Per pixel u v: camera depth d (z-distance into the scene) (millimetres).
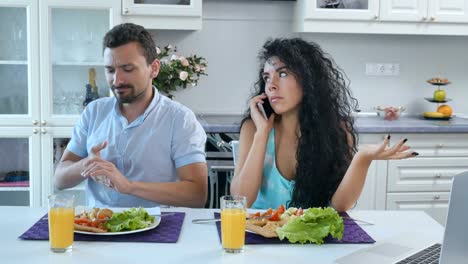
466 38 3877
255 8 3695
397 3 3438
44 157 3211
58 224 1345
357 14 3408
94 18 3242
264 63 1960
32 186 3215
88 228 1476
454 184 1128
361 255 1348
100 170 1778
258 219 1563
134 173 2057
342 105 2029
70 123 3209
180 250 1388
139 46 1972
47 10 3125
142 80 1993
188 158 2031
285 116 1944
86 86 3264
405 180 3318
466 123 3438
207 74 3633
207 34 3684
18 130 3176
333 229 1439
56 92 3240
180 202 1917
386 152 1708
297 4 3574
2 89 3201
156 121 2062
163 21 3283
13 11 3174
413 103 3881
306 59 1914
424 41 3844
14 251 1366
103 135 2084
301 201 1896
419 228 1621
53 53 3211
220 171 3180
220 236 1508
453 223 1139
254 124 2035
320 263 1311
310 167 1893
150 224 1549
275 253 1375
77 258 1319
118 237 1474
